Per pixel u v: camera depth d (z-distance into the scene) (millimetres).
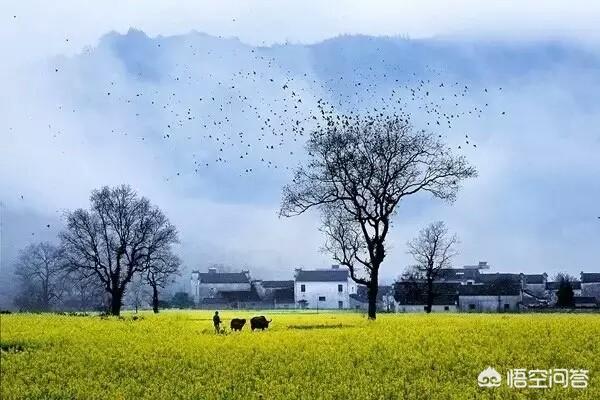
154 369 46844
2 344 61844
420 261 170000
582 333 59312
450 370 44375
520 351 49781
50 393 39812
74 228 141000
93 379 44094
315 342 57656
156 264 155625
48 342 62844
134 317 109125
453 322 77250
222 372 44438
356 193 92250
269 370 44531
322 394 37000
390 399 36250
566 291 180250
